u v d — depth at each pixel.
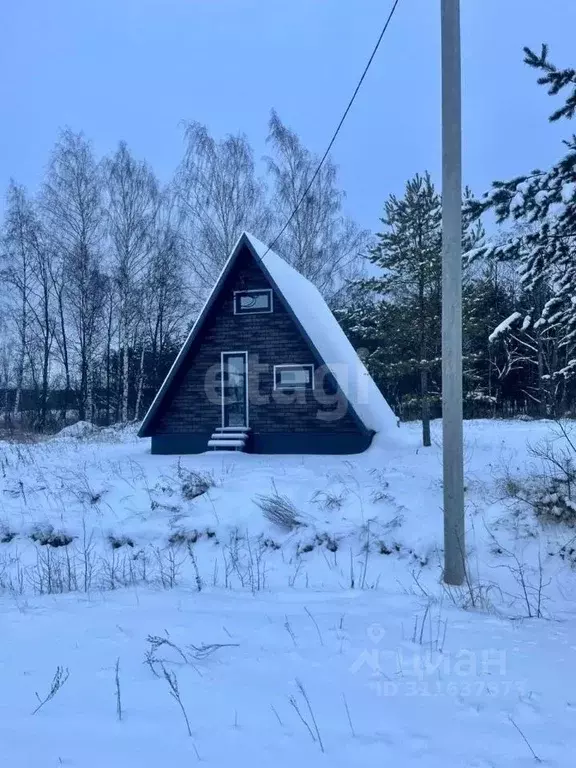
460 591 7.16
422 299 18.73
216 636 5.46
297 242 33.41
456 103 7.38
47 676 4.65
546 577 7.70
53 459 16.22
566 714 3.95
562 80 8.45
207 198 33.53
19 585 8.28
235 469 13.76
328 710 3.99
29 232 35.50
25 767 3.38
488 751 3.50
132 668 4.75
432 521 9.09
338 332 20.50
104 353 38.16
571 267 9.02
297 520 9.48
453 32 7.39
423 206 19.11
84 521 10.37
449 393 7.41
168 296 35.62
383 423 18.20
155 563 8.95
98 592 7.45
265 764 3.38
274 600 6.82
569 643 5.29
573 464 11.08
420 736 3.66
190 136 34.25
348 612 6.24
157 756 3.48
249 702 4.12
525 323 9.85
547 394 34.81
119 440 22.89
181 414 18.12
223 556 8.99
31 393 42.72
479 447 14.95
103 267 34.69
